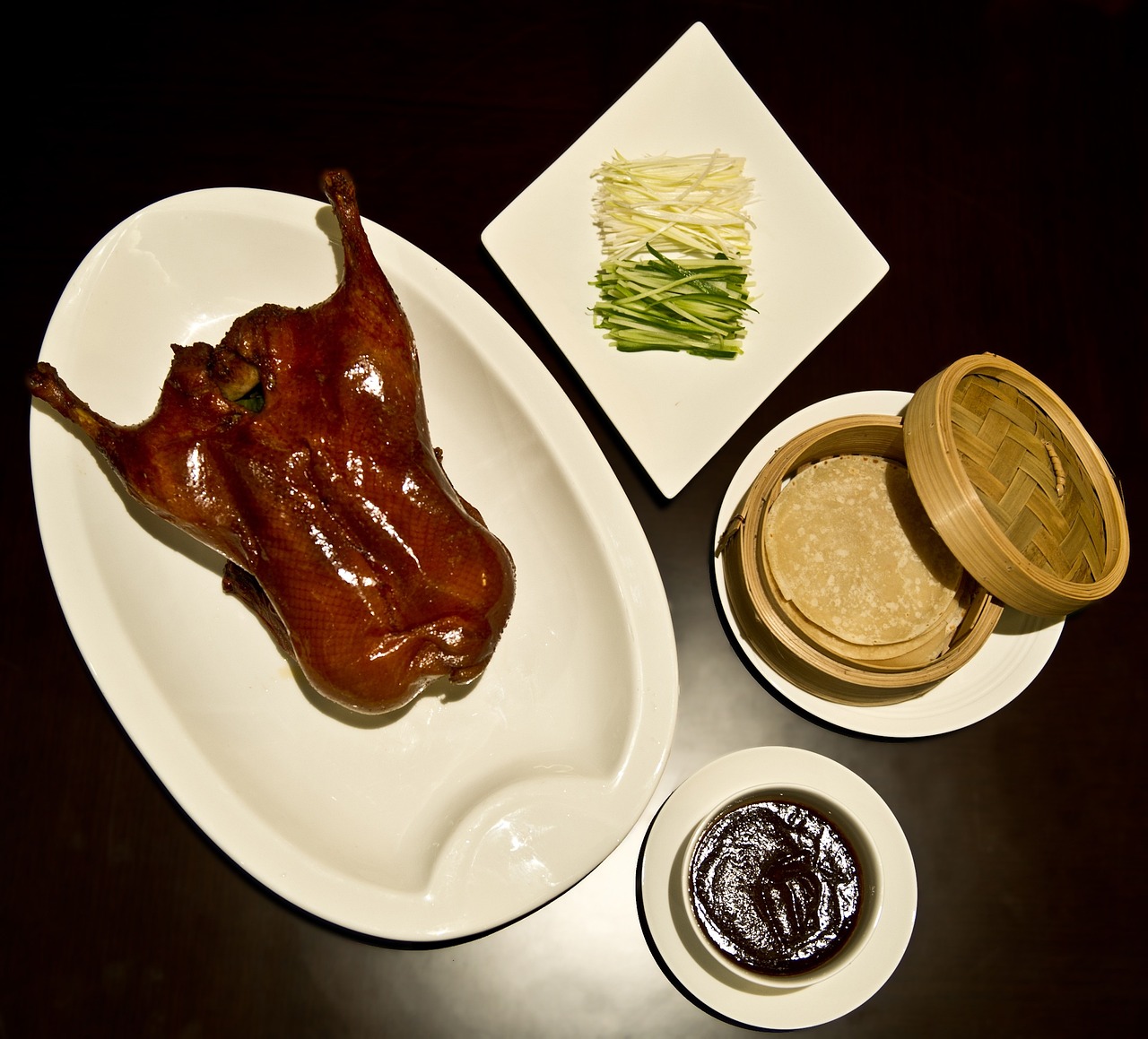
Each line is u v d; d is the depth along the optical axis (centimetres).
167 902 81
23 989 79
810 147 89
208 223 79
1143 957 85
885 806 80
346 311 72
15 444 82
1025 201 90
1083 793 86
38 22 84
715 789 80
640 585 78
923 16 91
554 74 87
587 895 83
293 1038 81
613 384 85
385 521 70
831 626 83
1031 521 83
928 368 88
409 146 85
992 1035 83
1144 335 90
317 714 80
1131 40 92
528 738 81
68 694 81
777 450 83
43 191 83
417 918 75
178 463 70
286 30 85
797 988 75
